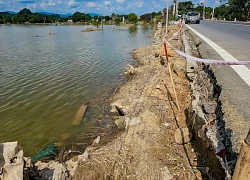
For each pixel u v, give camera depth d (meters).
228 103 3.54
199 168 3.32
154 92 6.61
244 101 3.56
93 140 5.27
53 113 7.13
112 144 4.32
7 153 2.88
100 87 9.49
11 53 18.31
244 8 44.66
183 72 7.23
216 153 2.71
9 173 2.82
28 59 15.77
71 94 8.77
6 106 7.71
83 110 7.12
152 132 4.38
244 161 1.30
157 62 11.16
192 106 4.27
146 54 15.95
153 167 3.46
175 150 3.81
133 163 3.60
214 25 21.38
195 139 3.91
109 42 26.12
